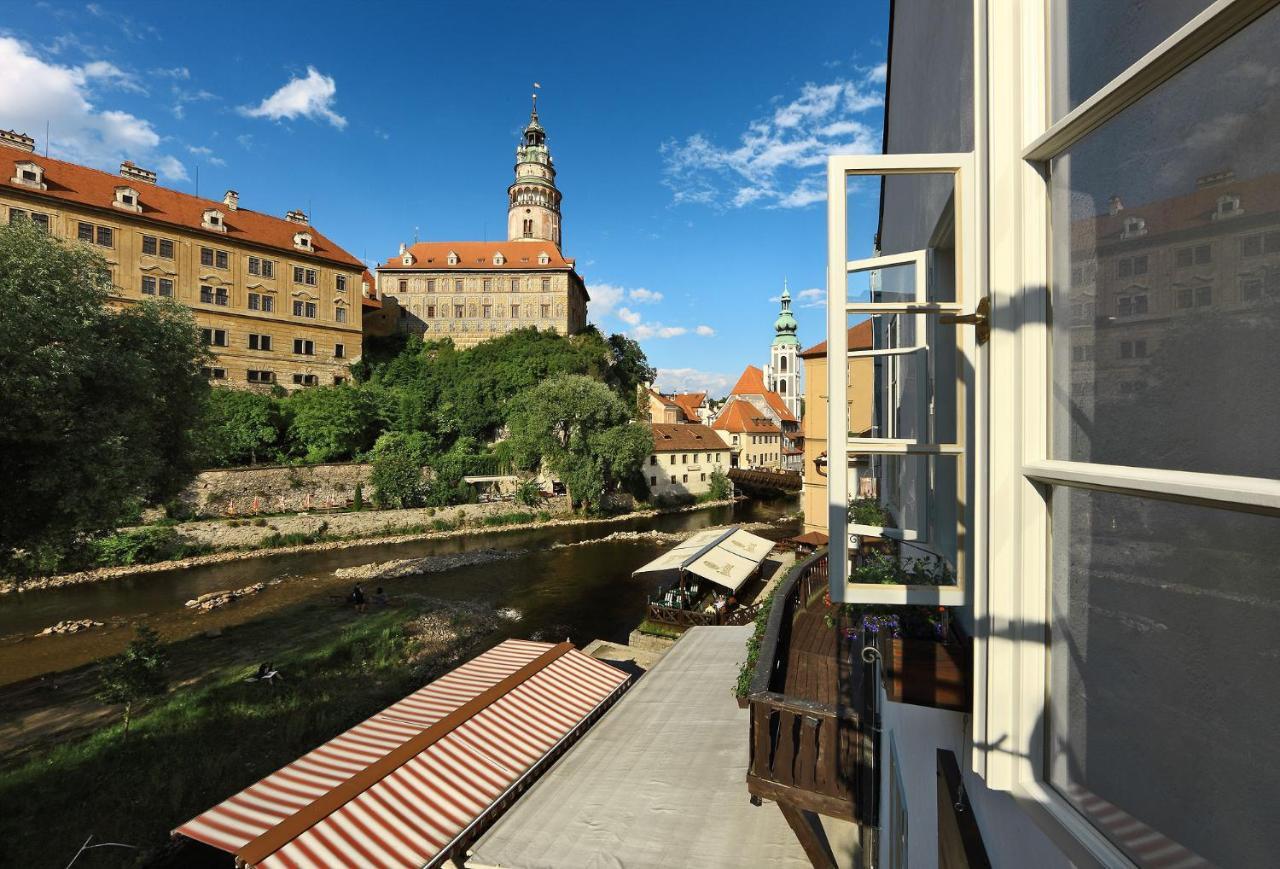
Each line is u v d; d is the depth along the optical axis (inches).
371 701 599.5
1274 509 26.4
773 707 162.9
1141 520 42.2
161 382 558.6
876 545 122.0
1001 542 58.5
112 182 1710.1
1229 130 33.2
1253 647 31.2
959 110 107.7
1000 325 58.9
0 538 450.9
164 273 1713.8
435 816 303.9
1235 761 32.6
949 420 103.7
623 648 727.7
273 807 295.9
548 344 2439.7
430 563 1200.8
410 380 2230.6
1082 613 50.0
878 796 208.5
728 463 2388.0
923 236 132.8
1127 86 40.9
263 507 1416.1
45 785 432.5
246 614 891.4
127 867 360.2
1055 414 53.9
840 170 86.5
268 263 1941.4
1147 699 41.5
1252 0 29.1
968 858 77.3
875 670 203.6
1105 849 44.6
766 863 222.1
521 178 3093.0
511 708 398.6
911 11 187.8
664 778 273.4
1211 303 34.9
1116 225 45.2
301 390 1852.9
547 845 234.5
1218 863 34.0
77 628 815.1
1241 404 32.3
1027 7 57.3
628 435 1631.4
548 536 1502.2
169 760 467.2
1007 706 58.1
